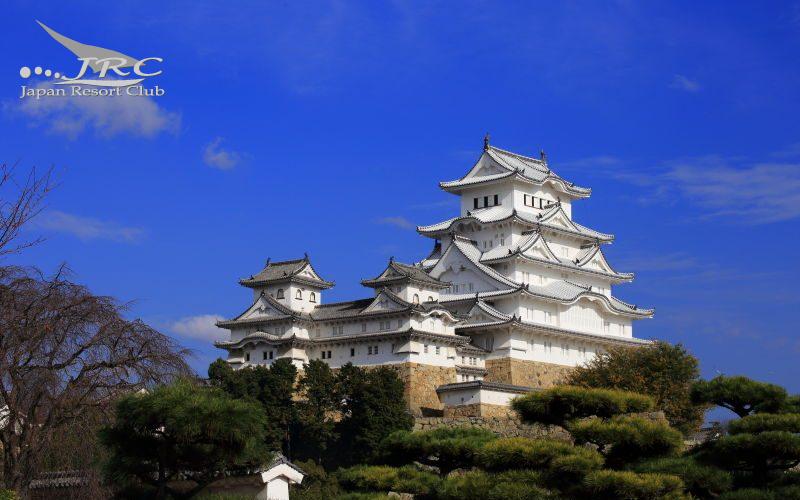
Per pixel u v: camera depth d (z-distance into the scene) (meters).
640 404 83.94
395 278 145.25
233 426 66.19
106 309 62.31
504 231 170.62
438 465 87.00
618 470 77.75
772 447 75.75
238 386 119.00
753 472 78.94
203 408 65.00
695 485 75.25
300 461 109.00
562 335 159.50
